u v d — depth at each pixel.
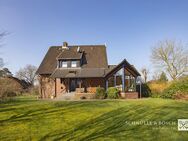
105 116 17.58
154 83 39.34
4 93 32.16
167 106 22.19
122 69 36.28
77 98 35.12
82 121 16.09
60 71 41.97
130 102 25.70
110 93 34.03
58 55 46.19
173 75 60.19
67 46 48.66
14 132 13.52
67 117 17.41
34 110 20.34
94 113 18.86
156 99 30.33
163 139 11.89
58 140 11.98
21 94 51.81
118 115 17.86
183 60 59.56
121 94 34.31
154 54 64.06
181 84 31.38
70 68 42.75
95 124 15.16
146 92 37.06
